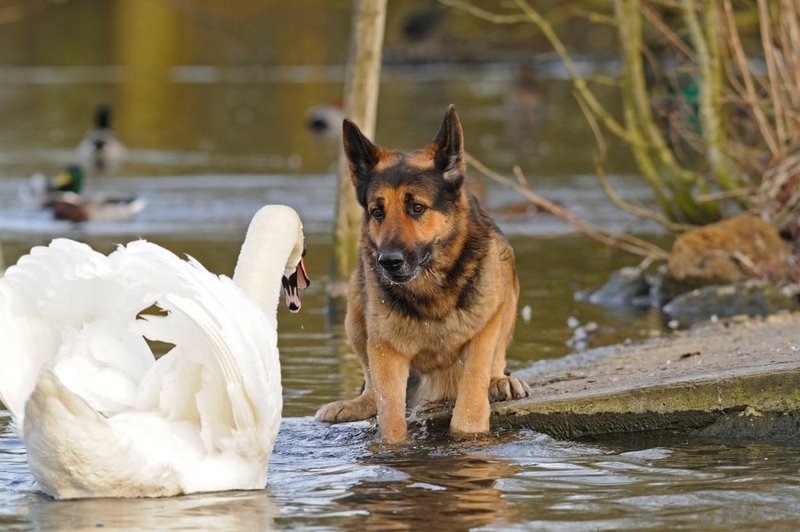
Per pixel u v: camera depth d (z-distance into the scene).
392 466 9.28
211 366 8.30
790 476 8.69
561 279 18.41
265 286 9.73
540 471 9.03
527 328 14.98
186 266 8.29
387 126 38.22
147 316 8.35
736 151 18.22
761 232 16.78
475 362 10.64
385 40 64.50
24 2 70.94
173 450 8.32
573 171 29.88
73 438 7.74
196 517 7.84
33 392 7.59
